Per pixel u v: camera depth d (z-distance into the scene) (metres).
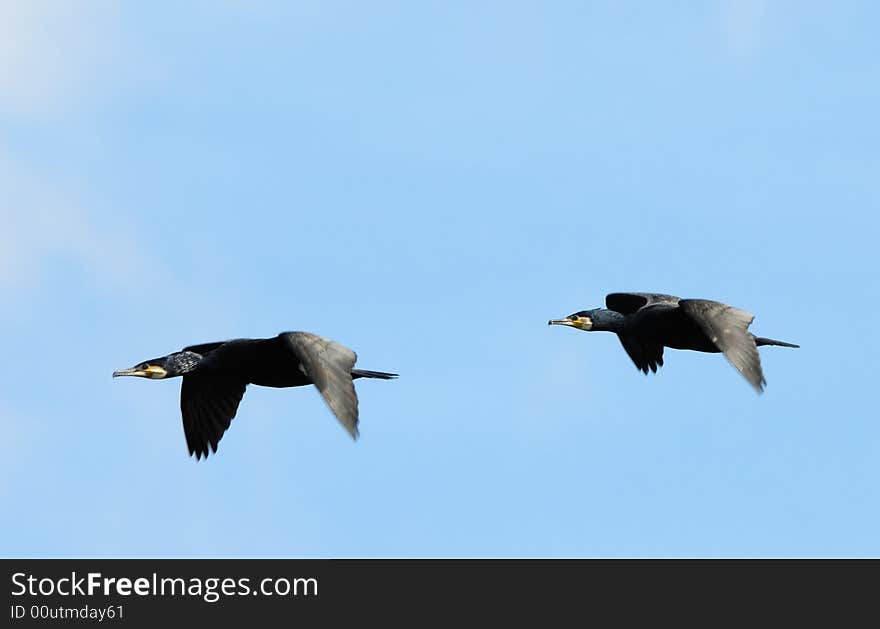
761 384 25.72
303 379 27.59
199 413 28.25
